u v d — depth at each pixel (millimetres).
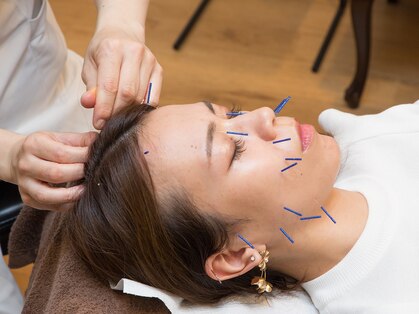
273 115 1021
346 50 2227
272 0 2402
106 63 1022
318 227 1034
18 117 1338
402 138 1155
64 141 1033
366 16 1891
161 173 979
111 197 985
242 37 2293
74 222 1034
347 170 1197
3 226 1331
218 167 966
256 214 989
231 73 2191
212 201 976
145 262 1000
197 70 2207
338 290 1046
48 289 1145
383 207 1060
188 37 2299
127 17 1166
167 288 1034
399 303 987
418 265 1003
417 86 2107
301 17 2344
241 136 1004
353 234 1045
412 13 2318
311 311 1089
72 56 1483
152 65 1070
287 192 985
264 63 2213
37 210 1276
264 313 1067
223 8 2387
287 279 1111
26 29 1230
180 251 1002
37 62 1286
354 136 1213
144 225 972
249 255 1006
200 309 1068
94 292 1073
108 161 999
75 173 996
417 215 1045
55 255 1157
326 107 2072
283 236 1022
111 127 1020
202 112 1027
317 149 1013
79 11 2400
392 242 1020
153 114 1032
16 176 1061
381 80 2135
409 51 2209
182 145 980
